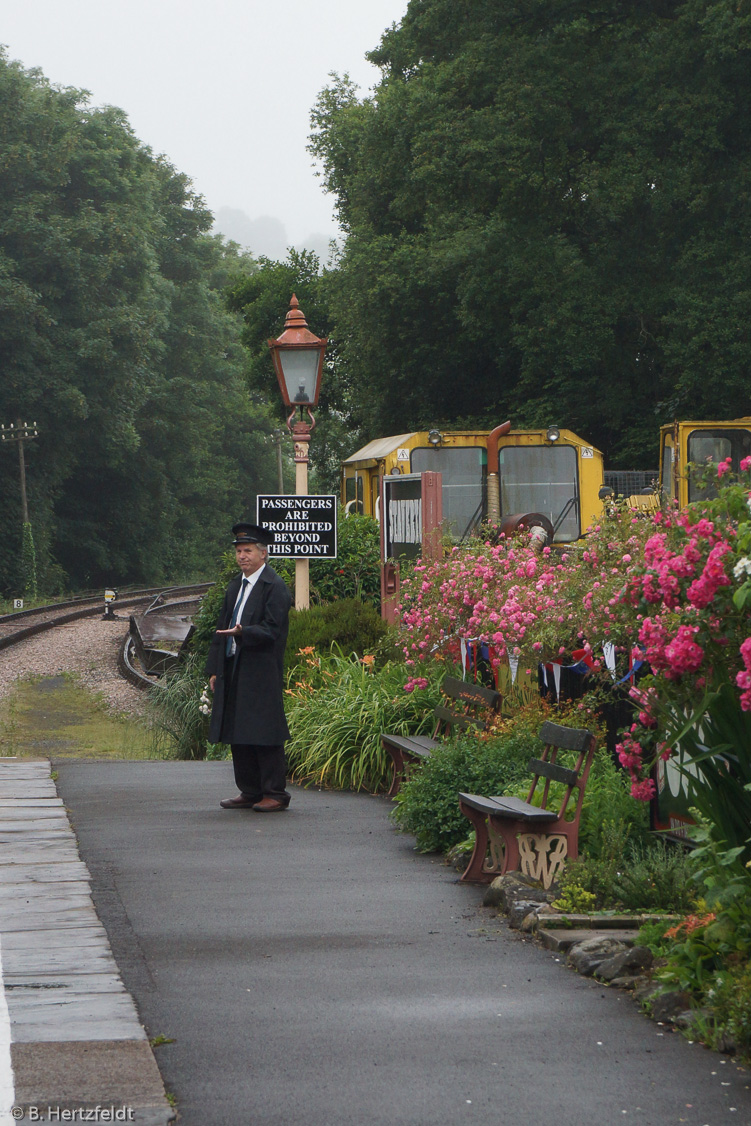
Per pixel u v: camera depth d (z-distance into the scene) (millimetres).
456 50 54812
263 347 88375
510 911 10266
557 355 52875
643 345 54500
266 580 16047
